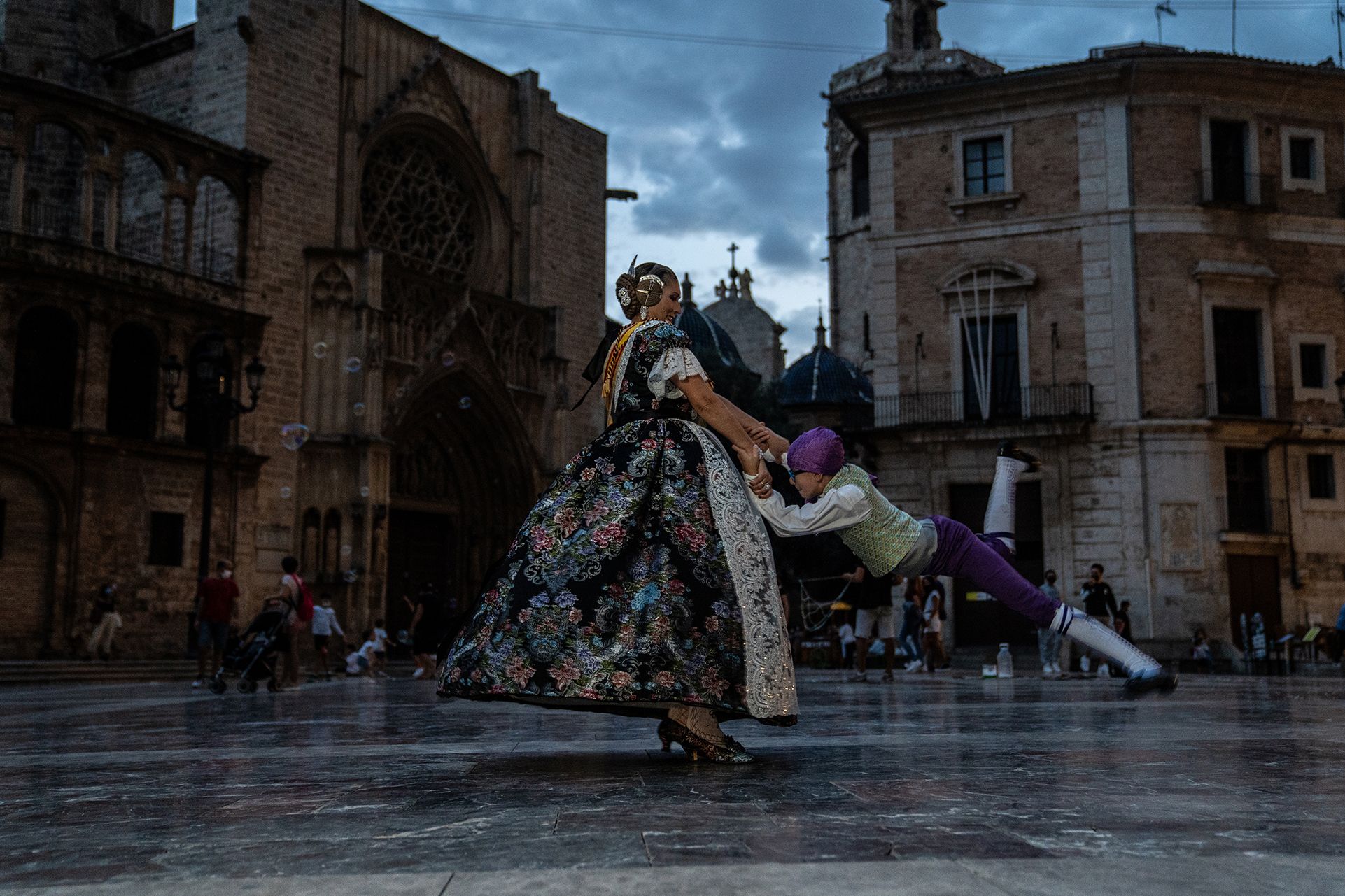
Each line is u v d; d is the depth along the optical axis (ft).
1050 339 92.43
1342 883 5.60
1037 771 10.80
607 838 7.07
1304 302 93.76
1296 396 92.63
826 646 92.84
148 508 82.58
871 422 118.62
